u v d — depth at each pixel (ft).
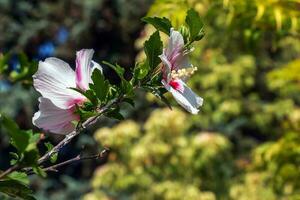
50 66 6.53
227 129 46.96
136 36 64.85
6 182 6.38
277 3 16.21
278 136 42.09
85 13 64.13
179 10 16.38
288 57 43.98
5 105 61.16
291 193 21.42
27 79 8.81
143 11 64.23
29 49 67.10
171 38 6.54
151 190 33.04
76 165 60.75
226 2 15.55
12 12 66.39
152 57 6.57
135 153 32.40
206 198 32.17
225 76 37.70
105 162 59.82
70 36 64.64
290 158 20.08
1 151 59.98
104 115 6.66
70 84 6.56
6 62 8.82
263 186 32.01
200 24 6.70
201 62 37.32
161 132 32.76
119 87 6.63
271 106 40.68
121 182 33.17
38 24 65.72
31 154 5.91
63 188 59.77
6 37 66.13
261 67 44.57
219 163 33.35
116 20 64.54
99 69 6.79
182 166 33.04
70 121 6.56
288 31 17.19
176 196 32.37
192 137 33.68
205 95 37.83
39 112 6.51
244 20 16.93
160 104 34.04
